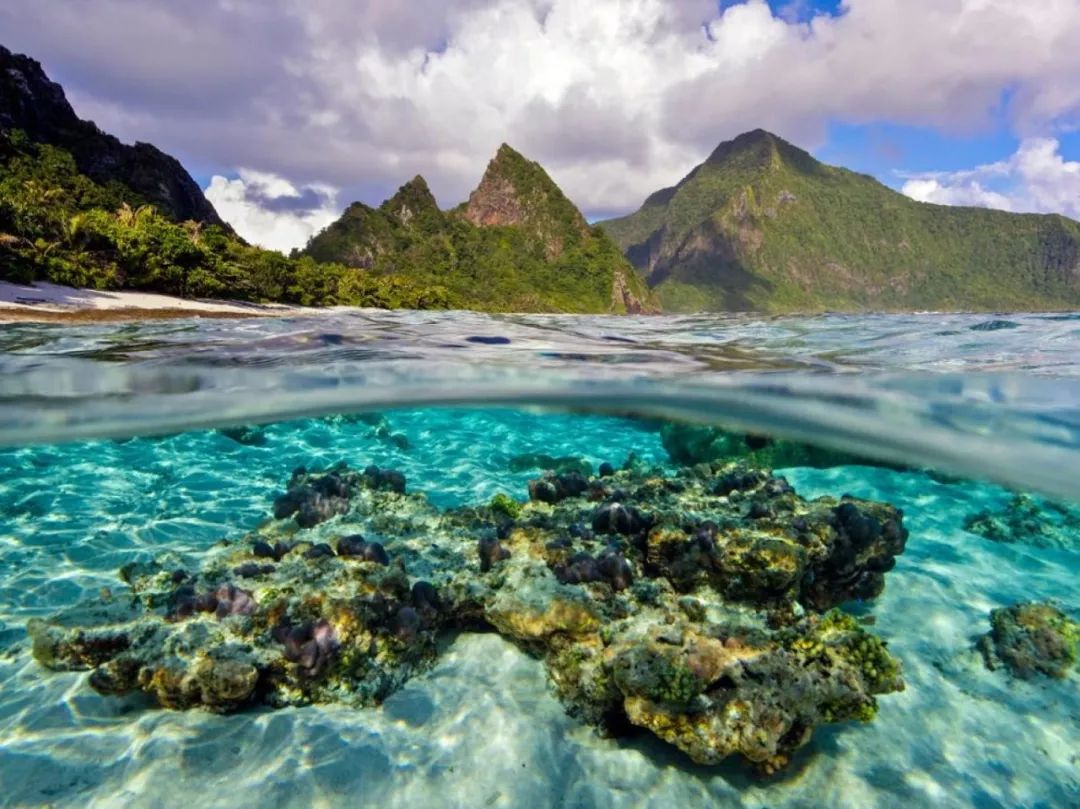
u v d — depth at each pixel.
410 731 4.09
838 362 11.98
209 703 4.12
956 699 4.74
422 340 15.35
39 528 7.63
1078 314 25.14
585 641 4.54
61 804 3.44
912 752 4.16
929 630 5.74
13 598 5.81
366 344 14.29
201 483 9.84
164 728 4.01
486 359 12.73
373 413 16.38
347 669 4.37
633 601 5.07
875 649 4.43
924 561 7.39
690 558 5.56
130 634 4.52
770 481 7.28
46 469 10.59
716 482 7.62
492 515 7.05
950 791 3.85
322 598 4.64
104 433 12.88
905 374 10.25
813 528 5.75
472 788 3.66
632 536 6.07
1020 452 9.81
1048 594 6.62
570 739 4.09
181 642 4.32
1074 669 5.00
